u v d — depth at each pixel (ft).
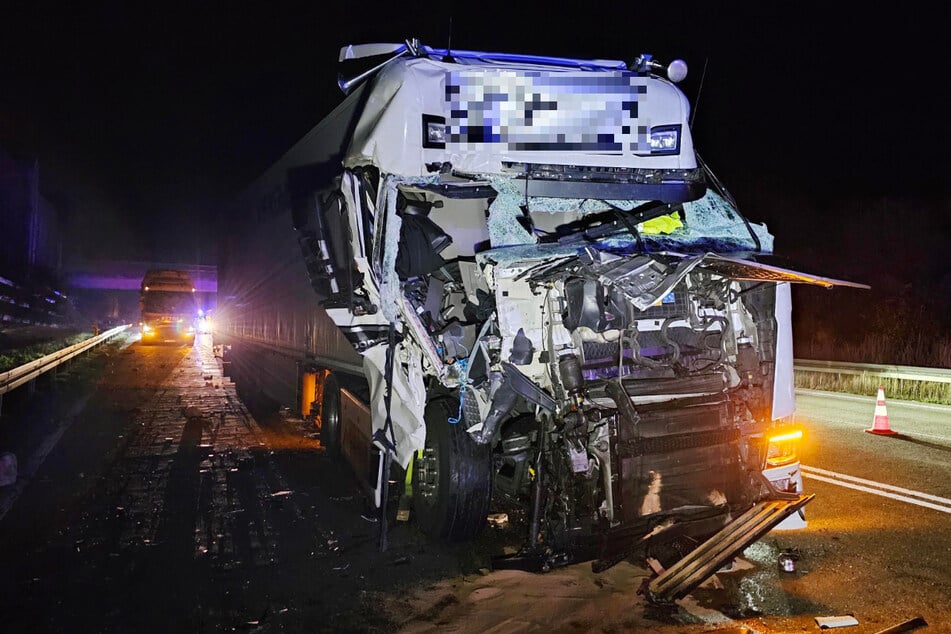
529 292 15.15
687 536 15.11
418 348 17.47
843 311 72.90
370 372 19.94
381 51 19.01
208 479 24.80
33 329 92.17
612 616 13.51
